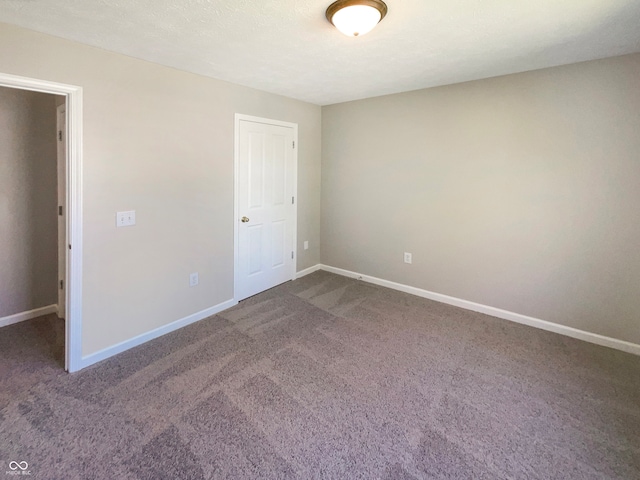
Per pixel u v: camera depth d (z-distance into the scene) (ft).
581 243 9.08
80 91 7.26
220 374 7.58
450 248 11.53
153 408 6.45
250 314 10.83
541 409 6.54
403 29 6.53
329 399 6.77
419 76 9.80
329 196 14.78
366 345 8.92
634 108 8.05
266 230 12.60
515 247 10.17
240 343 8.98
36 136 9.78
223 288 11.11
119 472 5.07
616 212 8.52
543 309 9.86
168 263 9.40
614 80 8.22
